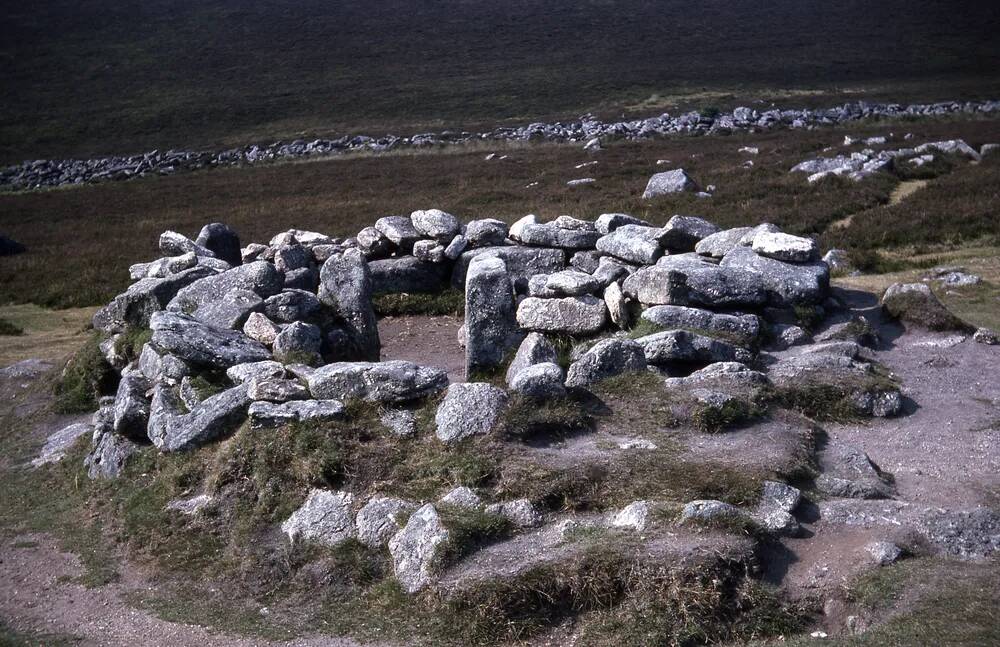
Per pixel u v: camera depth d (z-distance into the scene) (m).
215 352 10.88
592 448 8.84
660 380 10.10
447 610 7.07
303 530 8.25
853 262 18.00
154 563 8.50
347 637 7.14
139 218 37.66
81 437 11.49
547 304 12.03
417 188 38.91
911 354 12.09
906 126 49.81
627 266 13.42
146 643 7.35
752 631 6.75
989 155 32.28
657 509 7.68
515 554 7.43
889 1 117.56
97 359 13.18
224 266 14.44
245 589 7.93
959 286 16.14
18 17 111.56
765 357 11.40
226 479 8.98
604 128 58.94
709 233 14.15
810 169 31.42
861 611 6.77
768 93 74.00
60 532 9.48
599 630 6.77
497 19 113.88
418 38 105.94
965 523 7.60
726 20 112.56
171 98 82.38
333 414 9.24
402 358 14.17
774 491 8.00
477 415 9.00
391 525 8.04
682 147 45.66
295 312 12.77
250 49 100.69
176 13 115.31
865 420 10.26
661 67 89.44
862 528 7.71
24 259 28.89
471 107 74.75
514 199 32.53
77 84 88.19
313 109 77.00
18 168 60.19
